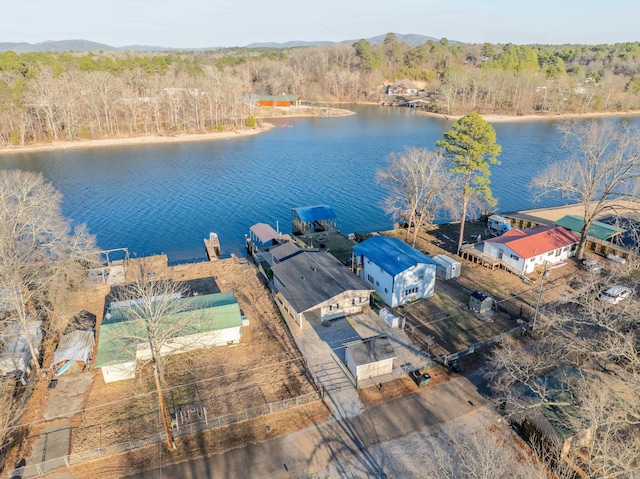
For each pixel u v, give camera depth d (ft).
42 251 133.28
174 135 431.43
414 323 130.52
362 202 255.91
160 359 109.29
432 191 181.88
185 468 84.12
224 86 479.82
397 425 93.61
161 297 126.31
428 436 90.74
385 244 156.35
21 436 91.56
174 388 105.60
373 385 105.40
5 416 91.91
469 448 86.22
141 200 257.75
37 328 120.47
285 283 140.36
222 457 86.43
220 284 157.17
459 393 102.58
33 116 400.06
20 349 112.98
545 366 103.50
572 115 541.75
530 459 84.33
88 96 421.59
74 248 137.28
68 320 131.64
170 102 442.50
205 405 99.86
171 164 335.26
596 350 98.78
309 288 134.82
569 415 77.05
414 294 142.20
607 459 64.23
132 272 165.89
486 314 134.51
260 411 97.76
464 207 172.45
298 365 112.98
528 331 124.57
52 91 394.11
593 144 167.22
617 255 169.99
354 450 87.81
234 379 108.37
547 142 390.01
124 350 108.27
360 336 124.36
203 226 224.12
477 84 570.05
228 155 363.35
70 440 90.68
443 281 156.56
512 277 158.61
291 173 311.68
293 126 495.41
